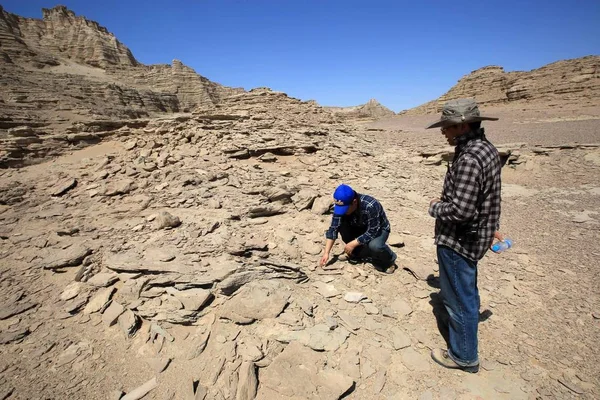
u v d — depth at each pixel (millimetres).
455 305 2494
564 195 7805
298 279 3746
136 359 2885
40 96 37438
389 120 45406
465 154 2199
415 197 7316
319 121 18312
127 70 76500
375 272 3990
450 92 49156
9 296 3662
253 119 14602
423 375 2619
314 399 2418
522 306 3455
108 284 3705
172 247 4195
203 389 2559
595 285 3791
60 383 2662
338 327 3109
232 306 3254
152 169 7805
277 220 5301
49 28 76938
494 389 2486
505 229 5812
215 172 7340
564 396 2406
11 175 8703
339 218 3607
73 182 7242
